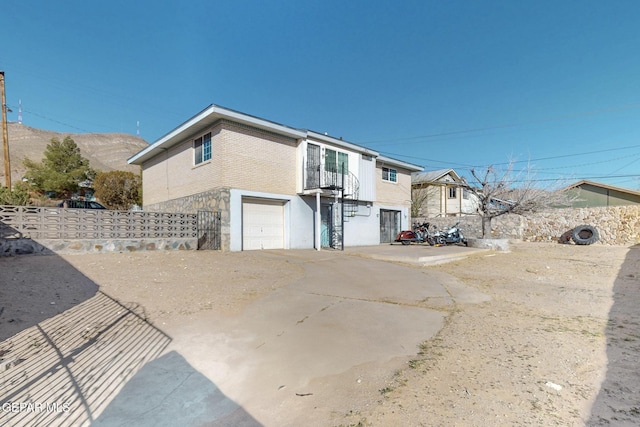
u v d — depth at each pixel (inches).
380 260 449.1
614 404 103.3
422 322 189.9
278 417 100.7
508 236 784.9
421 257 426.6
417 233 716.0
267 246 524.7
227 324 183.5
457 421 95.3
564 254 512.4
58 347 149.7
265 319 192.1
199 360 140.0
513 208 611.8
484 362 135.9
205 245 457.7
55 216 347.6
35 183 984.3
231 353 146.9
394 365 134.5
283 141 546.9
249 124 487.5
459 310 216.2
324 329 176.9
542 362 135.4
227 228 464.1
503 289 283.3
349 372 128.9
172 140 574.2
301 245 566.9
